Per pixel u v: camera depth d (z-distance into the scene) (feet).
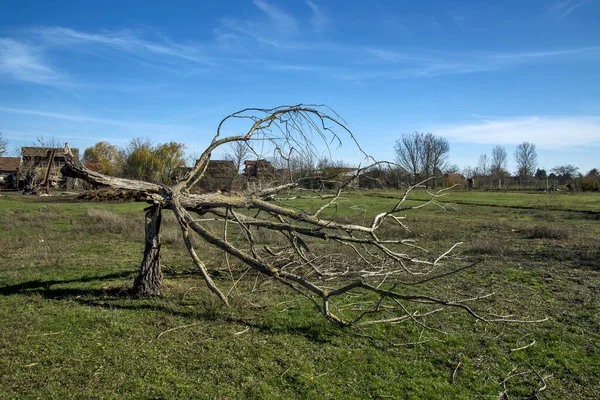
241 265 31.07
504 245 41.32
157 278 23.63
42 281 26.91
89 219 64.59
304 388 13.98
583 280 27.58
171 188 22.43
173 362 15.64
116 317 19.93
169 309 21.11
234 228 52.29
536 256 35.99
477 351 16.98
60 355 16.03
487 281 27.48
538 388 14.20
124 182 21.63
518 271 30.25
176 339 17.63
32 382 14.10
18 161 185.78
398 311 21.65
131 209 88.69
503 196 142.10
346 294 24.45
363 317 20.81
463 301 21.34
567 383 14.55
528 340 18.07
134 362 15.57
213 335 18.12
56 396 13.26
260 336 18.15
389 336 18.44
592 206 95.25
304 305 22.25
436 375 15.08
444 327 19.48
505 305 22.59
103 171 169.89
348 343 17.65
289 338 18.01
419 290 25.46
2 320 19.56
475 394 13.85
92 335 17.93
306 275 27.40
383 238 45.88
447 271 30.35
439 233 50.21
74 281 26.96
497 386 14.34
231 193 25.85
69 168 20.20
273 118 23.88
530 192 173.88
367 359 16.20
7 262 33.22
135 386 13.93
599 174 198.39
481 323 19.99
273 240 43.01
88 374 14.66
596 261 33.55
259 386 14.06
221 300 21.75
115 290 24.30
